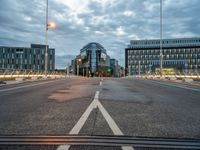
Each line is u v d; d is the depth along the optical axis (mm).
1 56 88875
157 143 3105
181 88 13320
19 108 5691
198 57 135125
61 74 50188
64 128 3811
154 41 145625
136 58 147750
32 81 20094
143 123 4215
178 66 124125
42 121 4293
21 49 90438
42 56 92562
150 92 10359
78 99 7441
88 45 136625
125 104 6488
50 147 2928
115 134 3496
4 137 3312
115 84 16578
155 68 127188
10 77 26141
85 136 3383
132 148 2910
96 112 5215
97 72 132875
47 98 7684
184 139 3301
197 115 5004
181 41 140000
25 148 2889
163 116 4859
